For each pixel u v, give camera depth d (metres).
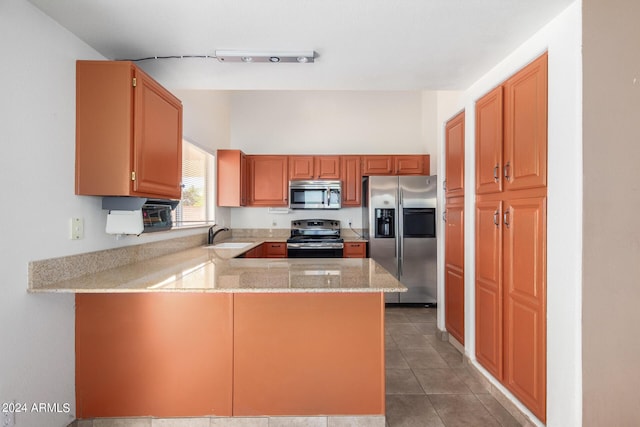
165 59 2.07
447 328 3.11
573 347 1.54
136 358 1.80
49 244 1.60
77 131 1.76
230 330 1.81
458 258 2.81
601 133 1.50
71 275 1.73
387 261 4.44
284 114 5.15
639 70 1.52
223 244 3.92
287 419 1.82
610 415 1.51
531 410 1.86
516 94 1.98
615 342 1.51
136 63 2.12
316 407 1.83
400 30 1.75
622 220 1.51
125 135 1.75
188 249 3.36
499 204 2.16
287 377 1.82
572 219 1.55
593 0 1.50
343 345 1.83
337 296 1.83
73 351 1.76
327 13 1.60
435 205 4.43
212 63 2.12
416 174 4.84
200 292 1.70
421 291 4.43
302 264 2.29
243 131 5.13
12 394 1.41
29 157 1.48
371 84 2.50
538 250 1.79
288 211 5.09
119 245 2.18
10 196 1.40
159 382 1.81
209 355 1.81
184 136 3.31
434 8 1.56
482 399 2.20
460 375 2.52
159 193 2.05
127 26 1.70
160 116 2.06
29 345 1.49
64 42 1.69
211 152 4.16
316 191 4.73
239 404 1.82
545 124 1.73
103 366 1.79
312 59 2.02
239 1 1.50
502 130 2.12
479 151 2.41
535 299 1.82
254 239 4.66
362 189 4.83
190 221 3.65
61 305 1.68
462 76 2.34
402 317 3.97
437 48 1.94
